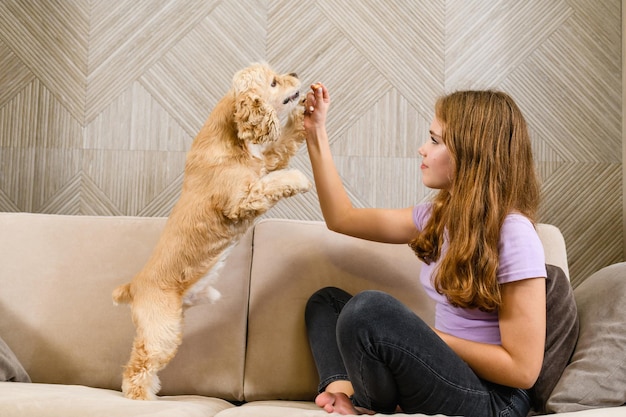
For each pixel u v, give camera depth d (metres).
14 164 2.00
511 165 1.25
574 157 1.94
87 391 1.34
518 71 1.96
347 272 1.62
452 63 1.97
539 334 1.12
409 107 1.97
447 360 1.09
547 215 1.93
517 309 1.14
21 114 2.01
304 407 1.38
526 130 1.30
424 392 1.11
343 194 1.52
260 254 1.65
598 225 1.93
